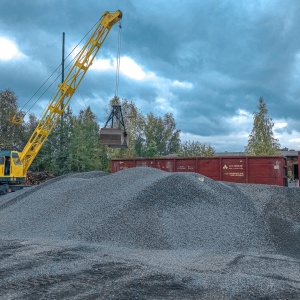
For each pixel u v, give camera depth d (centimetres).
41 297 548
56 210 1207
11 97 5497
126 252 845
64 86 3031
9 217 1240
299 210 1252
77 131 4431
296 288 607
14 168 2589
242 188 1378
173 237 933
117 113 1788
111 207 1077
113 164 2180
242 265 757
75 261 748
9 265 723
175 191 1152
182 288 589
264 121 3428
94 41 3022
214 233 977
